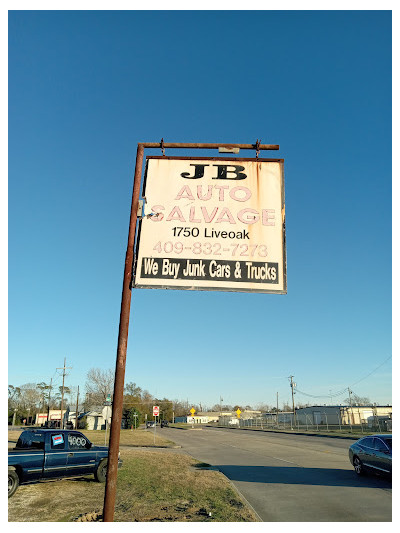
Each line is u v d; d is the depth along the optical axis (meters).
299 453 20.19
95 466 11.66
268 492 10.25
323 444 25.80
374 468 11.46
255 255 6.16
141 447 25.94
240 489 10.69
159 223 6.27
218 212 6.34
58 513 8.19
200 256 6.14
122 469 13.90
